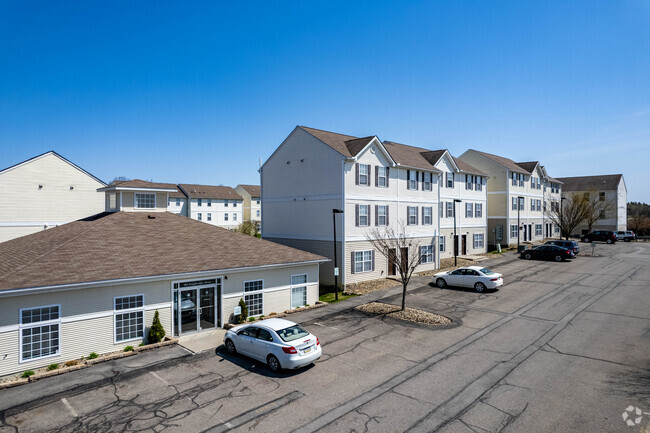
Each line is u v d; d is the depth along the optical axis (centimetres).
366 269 2886
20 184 3244
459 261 3772
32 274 1416
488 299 2361
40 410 1100
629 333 1703
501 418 1030
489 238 4922
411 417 1044
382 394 1178
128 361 1460
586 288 2605
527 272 3216
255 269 1984
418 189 3369
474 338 1677
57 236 1959
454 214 3716
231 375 1330
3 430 1000
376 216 2955
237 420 1040
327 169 2806
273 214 3225
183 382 1277
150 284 1645
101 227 1966
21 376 1318
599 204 6656
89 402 1145
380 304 2272
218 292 1894
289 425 1015
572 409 1070
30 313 1371
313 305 2245
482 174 4347
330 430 990
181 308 1759
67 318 1441
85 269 1536
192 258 1867
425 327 1841
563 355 1466
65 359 1434
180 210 7581
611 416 1030
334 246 2533
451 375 1305
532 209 5391
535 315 2008
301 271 2223
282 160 3152
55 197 3397
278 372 1348
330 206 2789
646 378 1253
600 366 1357
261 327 1437
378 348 1574
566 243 4044
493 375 1298
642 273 3116
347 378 1296
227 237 2258
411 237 3266
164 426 1013
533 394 1160
